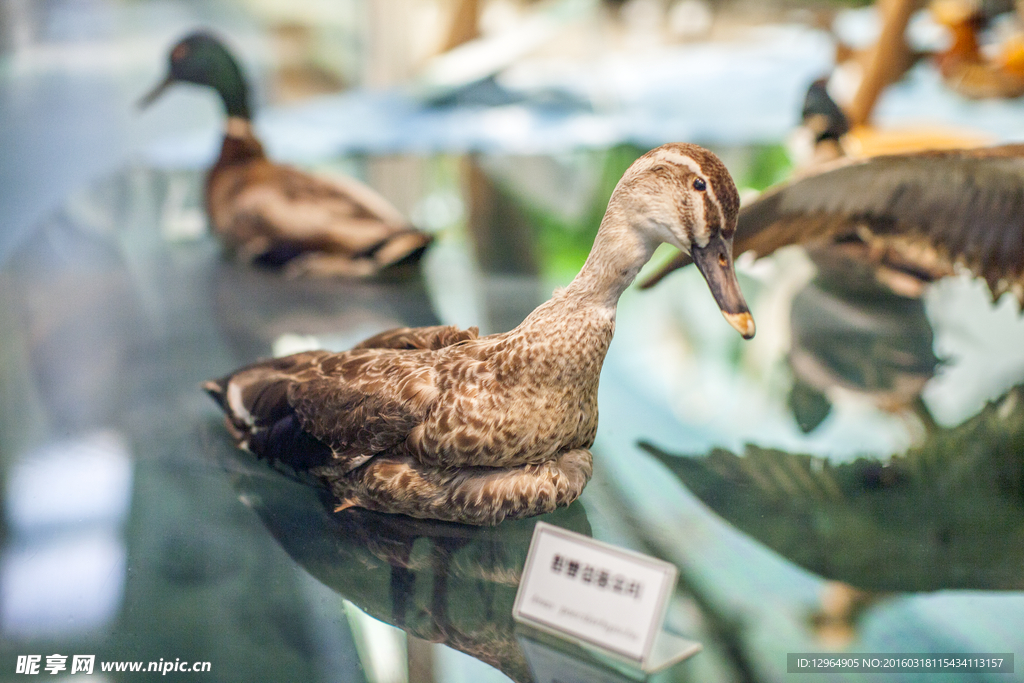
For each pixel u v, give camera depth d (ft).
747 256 14.51
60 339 12.03
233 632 6.59
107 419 9.86
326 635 6.55
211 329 12.23
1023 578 7.17
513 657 6.26
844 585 7.09
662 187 6.32
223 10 27.66
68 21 25.73
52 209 17.78
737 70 27.55
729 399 10.43
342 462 7.32
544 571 6.31
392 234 13.64
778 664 6.17
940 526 7.89
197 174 20.07
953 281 13.52
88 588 7.13
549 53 30.37
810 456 9.16
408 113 25.46
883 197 9.48
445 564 7.25
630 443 9.38
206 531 7.80
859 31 29.01
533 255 15.24
